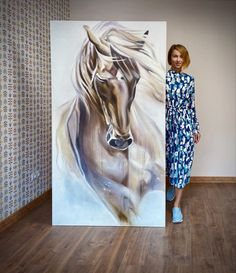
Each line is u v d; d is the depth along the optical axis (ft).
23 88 10.59
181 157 9.77
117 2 14.66
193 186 14.32
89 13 14.79
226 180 14.94
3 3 9.29
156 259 7.51
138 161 9.28
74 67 9.15
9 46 9.66
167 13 14.55
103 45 9.03
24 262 7.38
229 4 14.35
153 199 9.38
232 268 7.10
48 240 8.56
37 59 11.62
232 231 9.14
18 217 10.19
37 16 11.59
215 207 11.34
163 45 8.94
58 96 9.26
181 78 9.62
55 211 9.59
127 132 9.21
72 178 9.45
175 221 9.76
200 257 7.61
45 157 12.46
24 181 10.75
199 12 14.46
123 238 8.68
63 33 9.08
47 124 12.59
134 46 8.98
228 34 14.46
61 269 7.06
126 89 9.09
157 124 9.14
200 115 14.84
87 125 9.27
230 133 14.80
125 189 9.39
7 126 9.62
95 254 7.76
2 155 9.37
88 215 9.53
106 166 9.36
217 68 14.61
